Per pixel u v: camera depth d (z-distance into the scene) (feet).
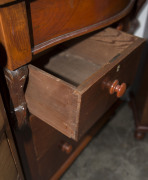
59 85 1.45
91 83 1.50
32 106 1.81
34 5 1.41
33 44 1.57
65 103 1.53
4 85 1.64
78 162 3.63
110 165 3.61
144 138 4.10
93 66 2.68
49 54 2.71
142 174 3.50
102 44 2.54
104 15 2.19
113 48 2.47
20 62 1.48
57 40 1.73
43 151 2.44
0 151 1.51
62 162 3.07
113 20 2.31
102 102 1.94
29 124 1.97
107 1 2.11
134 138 4.08
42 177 2.76
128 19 2.93
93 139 4.01
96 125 3.59
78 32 1.92
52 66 2.57
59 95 1.52
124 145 3.95
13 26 1.30
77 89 1.41
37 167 2.52
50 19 1.59
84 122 1.75
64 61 2.68
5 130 1.55
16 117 1.82
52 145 2.55
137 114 4.10
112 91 1.88
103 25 2.18
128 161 3.68
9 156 1.70
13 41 1.35
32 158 2.33
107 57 2.60
